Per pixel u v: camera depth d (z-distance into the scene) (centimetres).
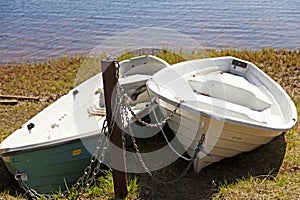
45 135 462
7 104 702
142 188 436
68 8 1722
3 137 561
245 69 612
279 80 768
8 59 1077
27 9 1719
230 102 549
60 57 1049
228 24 1374
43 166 440
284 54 928
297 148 510
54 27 1416
